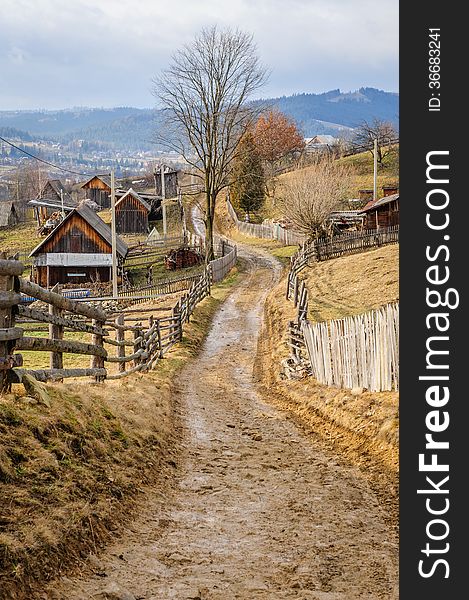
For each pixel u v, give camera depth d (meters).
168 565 7.07
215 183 54.59
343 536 8.31
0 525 6.30
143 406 13.27
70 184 150.75
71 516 7.09
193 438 13.45
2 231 95.00
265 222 80.44
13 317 8.80
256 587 6.67
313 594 6.54
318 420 14.96
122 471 9.30
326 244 44.72
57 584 5.99
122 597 6.01
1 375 8.62
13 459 7.51
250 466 11.55
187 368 23.50
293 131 118.19
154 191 115.88
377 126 106.81
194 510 9.07
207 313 35.97
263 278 50.75
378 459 11.55
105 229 60.62
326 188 52.81
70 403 9.95
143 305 40.09
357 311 27.78
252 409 17.12
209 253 54.12
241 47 52.44
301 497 9.83
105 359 13.73
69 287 52.62
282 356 22.77
